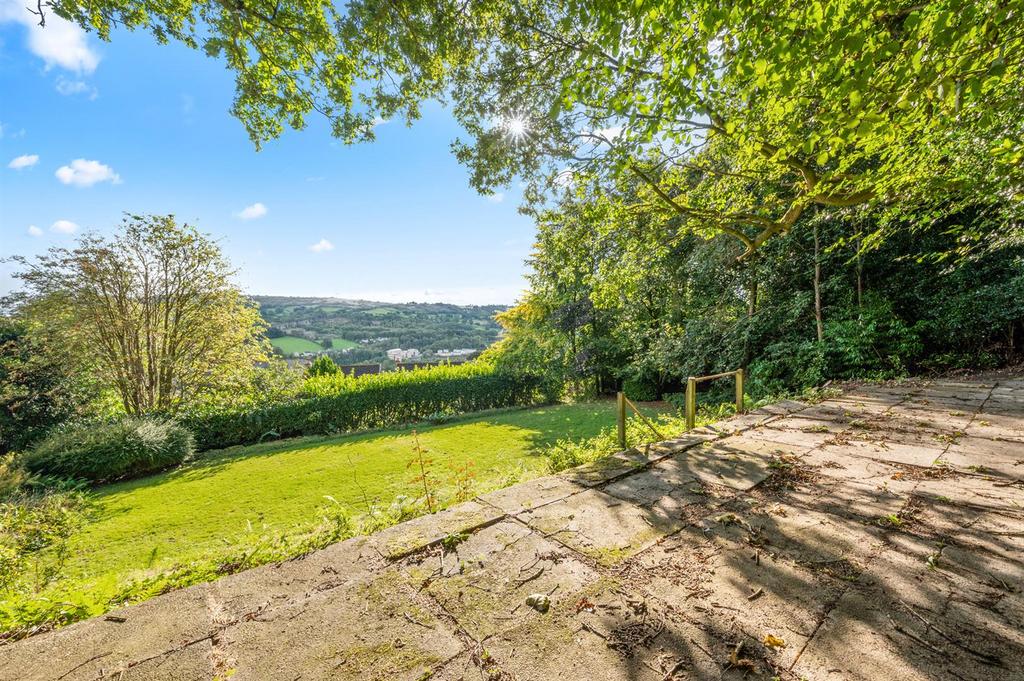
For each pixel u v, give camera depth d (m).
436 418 13.12
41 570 4.26
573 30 5.60
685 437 4.20
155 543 4.95
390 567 2.02
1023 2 2.44
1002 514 2.44
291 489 6.68
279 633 1.59
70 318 10.88
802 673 1.35
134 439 8.42
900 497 2.73
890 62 3.04
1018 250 8.21
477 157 7.14
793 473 3.21
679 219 9.98
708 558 2.06
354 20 5.13
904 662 1.38
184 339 12.20
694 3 3.08
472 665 1.43
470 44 5.90
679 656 1.44
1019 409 5.12
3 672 1.40
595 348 17.17
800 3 2.99
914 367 8.84
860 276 9.41
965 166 5.12
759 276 10.75
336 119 6.17
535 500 2.75
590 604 1.73
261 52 5.48
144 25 4.96
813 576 1.89
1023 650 1.42
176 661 1.45
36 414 10.39
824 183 5.44
